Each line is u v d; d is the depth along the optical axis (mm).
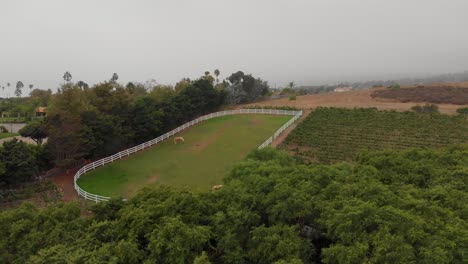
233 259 15633
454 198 18094
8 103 96250
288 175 20422
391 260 13258
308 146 45562
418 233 14125
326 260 14766
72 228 17078
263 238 15820
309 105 71000
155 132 49531
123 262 14812
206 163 40531
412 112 57781
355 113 58375
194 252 15508
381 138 47438
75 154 36906
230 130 54219
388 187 19500
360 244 14039
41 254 14750
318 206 16969
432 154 24828
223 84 82000
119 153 41938
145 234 16234
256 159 27453
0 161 30703
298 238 15773
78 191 31312
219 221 16734
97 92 44094
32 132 43094
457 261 13672
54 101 39094
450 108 62969
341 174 21016
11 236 16531
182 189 19922
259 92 88688
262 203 17828
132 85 81312
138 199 19031
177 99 56312
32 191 32125
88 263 14188
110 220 17953
